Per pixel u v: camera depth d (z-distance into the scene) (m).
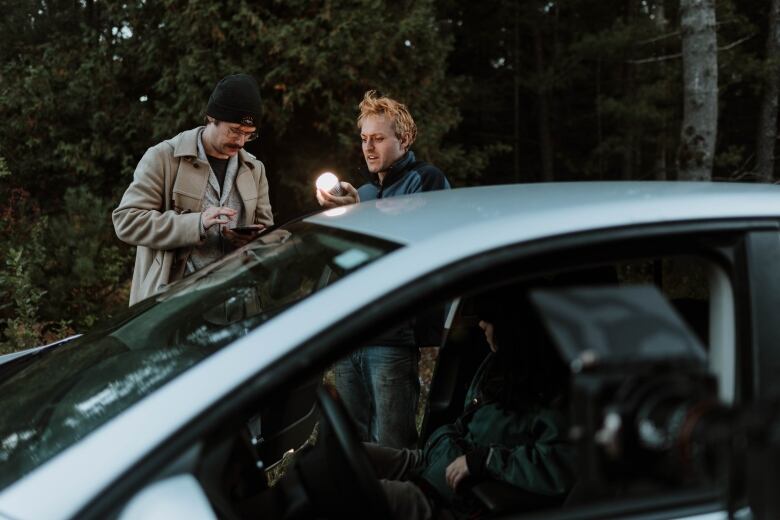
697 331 1.57
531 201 1.44
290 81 8.41
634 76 16.69
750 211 1.36
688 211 1.33
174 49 8.66
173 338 1.59
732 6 14.10
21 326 4.82
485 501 1.65
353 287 1.17
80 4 10.75
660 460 0.77
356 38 8.31
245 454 1.46
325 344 1.12
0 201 7.48
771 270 1.32
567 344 0.76
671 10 16.64
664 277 1.80
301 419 2.22
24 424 1.40
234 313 1.60
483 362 2.08
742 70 14.25
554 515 1.21
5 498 1.07
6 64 9.65
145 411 1.10
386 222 1.50
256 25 8.11
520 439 1.77
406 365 2.54
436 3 14.53
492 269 1.21
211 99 2.86
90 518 1.03
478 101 16.59
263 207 3.18
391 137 2.96
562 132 18.92
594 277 1.62
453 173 10.16
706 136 8.44
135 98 9.15
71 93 8.76
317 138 9.26
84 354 1.69
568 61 16.73
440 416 2.19
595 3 16.84
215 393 1.09
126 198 2.85
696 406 0.75
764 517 0.79
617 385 0.75
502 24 16.83
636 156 19.12
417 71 9.34
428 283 1.18
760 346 1.27
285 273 1.58
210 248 2.92
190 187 2.89
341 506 1.35
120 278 7.21
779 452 0.77
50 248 6.07
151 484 1.05
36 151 9.18
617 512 1.21
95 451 1.08
